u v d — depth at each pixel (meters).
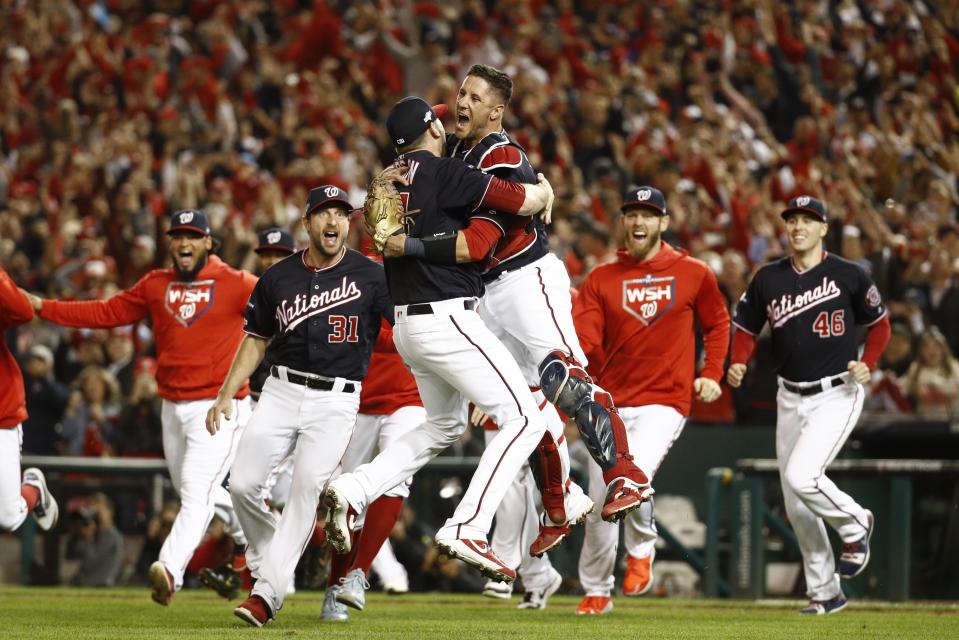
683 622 24.41
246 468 22.48
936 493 33.78
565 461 20.98
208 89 63.84
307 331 22.19
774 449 36.72
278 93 66.44
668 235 45.97
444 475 36.81
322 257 22.53
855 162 53.09
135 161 59.06
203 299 26.56
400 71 69.38
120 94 68.81
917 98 56.59
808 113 60.84
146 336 46.72
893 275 41.28
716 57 64.31
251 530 23.19
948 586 33.50
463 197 19.19
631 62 68.31
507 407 19.31
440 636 20.34
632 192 26.97
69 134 66.12
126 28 75.81
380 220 18.98
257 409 22.61
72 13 77.00
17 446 25.42
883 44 61.84
